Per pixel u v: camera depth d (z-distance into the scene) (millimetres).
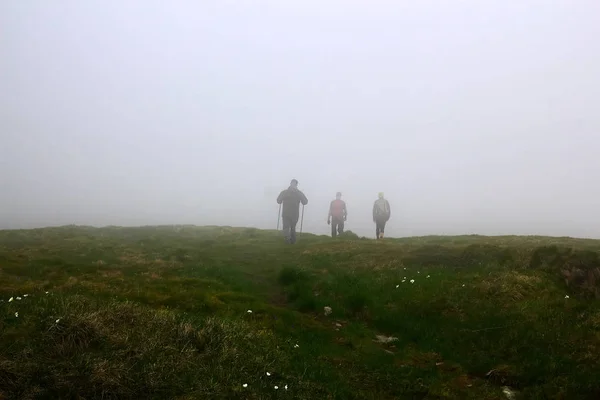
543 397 8617
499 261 15242
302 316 12070
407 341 11141
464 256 16266
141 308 10234
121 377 7402
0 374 6941
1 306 9344
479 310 11844
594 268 13031
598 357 9547
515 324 11023
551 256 14273
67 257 17453
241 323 10391
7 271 13586
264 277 16484
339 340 10836
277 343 9938
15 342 7891
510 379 9297
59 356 7762
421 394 8781
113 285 12594
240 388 7828
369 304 12883
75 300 9977
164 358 8195
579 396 8508
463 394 8828
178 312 10602
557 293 12430
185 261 18219
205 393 7516
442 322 11641
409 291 13305
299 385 8398
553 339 10320
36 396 6809
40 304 9586
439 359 10250
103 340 8336
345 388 8609
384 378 9219
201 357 8555
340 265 17094
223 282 14906
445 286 13305
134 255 18859
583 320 10984
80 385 7105
